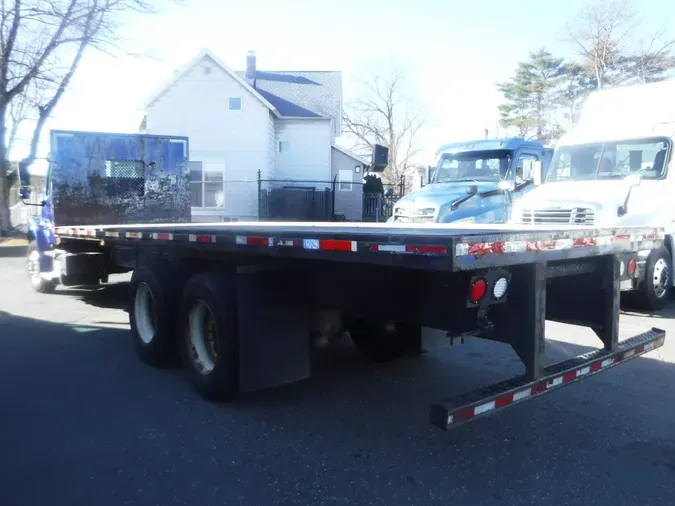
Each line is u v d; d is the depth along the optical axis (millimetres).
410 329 5504
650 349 4840
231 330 4887
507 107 56000
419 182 14227
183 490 3674
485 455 4199
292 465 4027
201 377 5230
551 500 3584
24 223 26219
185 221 10688
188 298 5344
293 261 4758
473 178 12695
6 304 9922
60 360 6508
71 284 9469
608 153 10086
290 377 5008
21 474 3861
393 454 4211
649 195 9250
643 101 10297
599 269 4539
